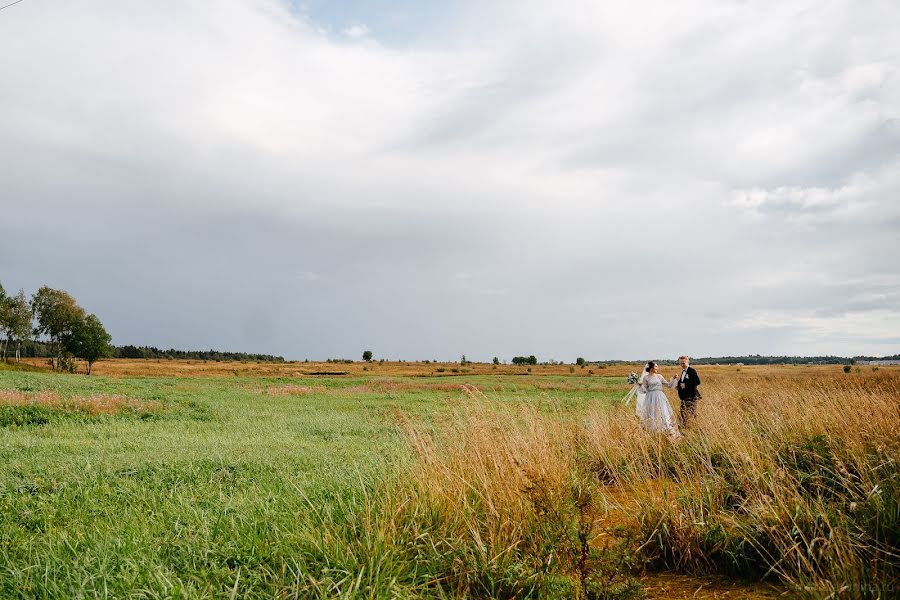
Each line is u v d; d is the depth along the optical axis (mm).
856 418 6785
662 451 7008
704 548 3953
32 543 4504
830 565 3270
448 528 4082
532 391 32406
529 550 3826
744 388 17312
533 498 3951
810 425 7090
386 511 4152
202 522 4668
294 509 4922
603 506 5078
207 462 8492
